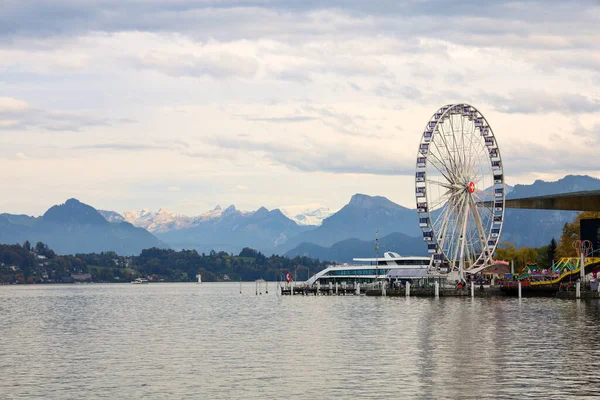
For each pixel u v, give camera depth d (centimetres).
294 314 17312
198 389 7606
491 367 8581
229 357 9600
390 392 7350
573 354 9500
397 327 13075
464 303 19162
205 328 13988
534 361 8969
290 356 9612
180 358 9581
